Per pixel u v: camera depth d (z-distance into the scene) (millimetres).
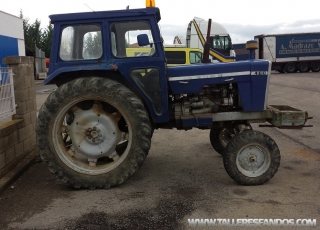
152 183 4680
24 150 5594
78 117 4570
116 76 4625
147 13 4449
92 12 4453
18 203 4066
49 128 4383
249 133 4461
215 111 4871
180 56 14383
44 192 4410
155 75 4508
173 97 4891
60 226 3486
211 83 4719
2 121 5355
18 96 5477
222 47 18344
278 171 5082
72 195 4301
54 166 4414
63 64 4547
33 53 30328
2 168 4695
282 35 30922
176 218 3613
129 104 4320
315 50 31297
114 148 4590
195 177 4898
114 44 4523
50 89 20266
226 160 4457
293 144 6652
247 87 4734
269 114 4801
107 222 3553
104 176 4445
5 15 21281
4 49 21172
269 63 4691
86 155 4578
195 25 18312
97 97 4328
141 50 4520
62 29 4520
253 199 4062
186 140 7188
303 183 4574
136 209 3844
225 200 4047
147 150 4414
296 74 29078
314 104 11812
